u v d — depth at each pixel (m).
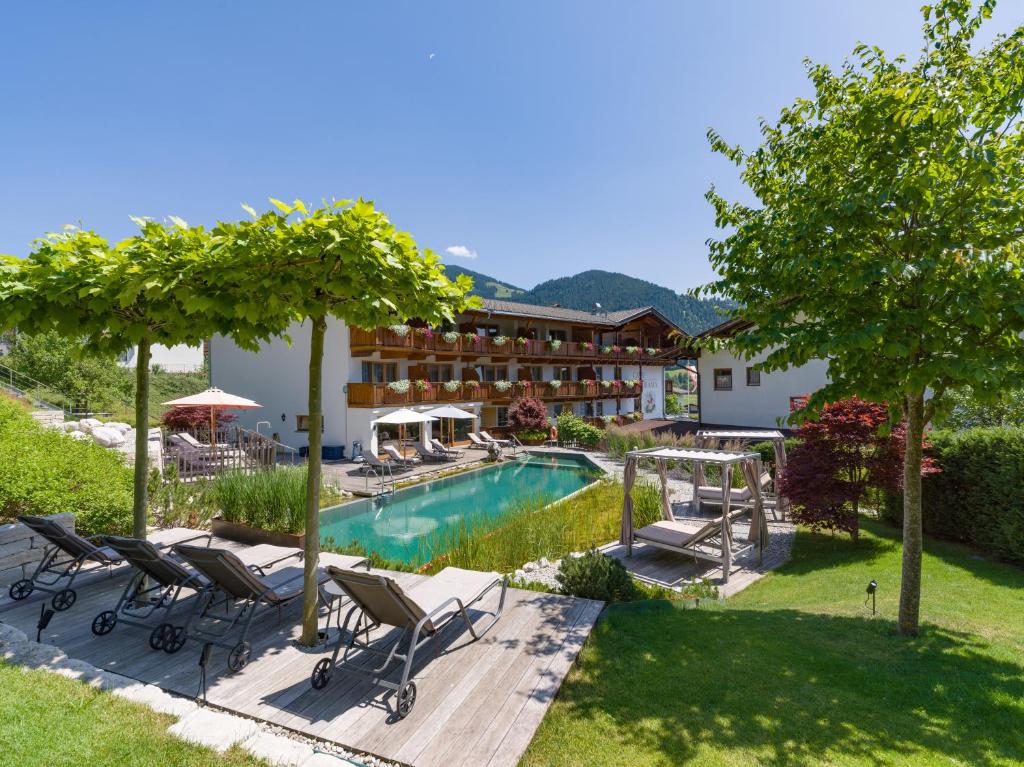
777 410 20.72
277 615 5.39
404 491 16.56
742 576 8.38
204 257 3.85
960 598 6.08
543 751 3.24
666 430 24.38
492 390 28.75
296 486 9.57
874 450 9.14
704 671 4.21
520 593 6.03
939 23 4.77
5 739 2.99
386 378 25.28
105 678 3.81
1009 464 7.43
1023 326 4.00
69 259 4.33
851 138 4.92
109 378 28.89
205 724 3.26
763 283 5.11
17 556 6.01
